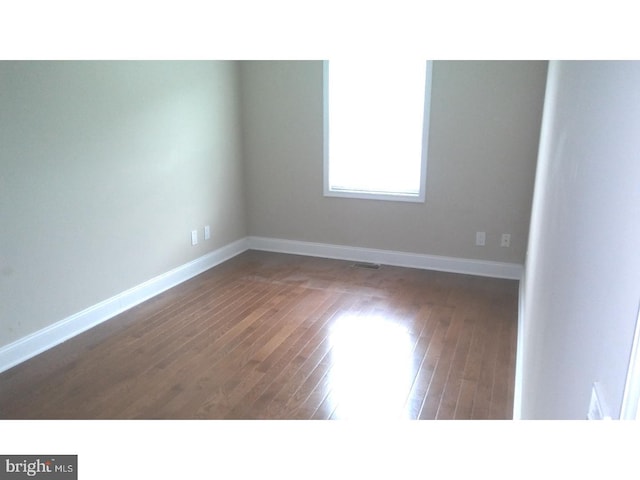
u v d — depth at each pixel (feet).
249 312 11.51
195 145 13.47
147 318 11.17
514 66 12.35
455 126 13.25
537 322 5.91
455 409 7.91
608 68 2.64
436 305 11.89
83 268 10.41
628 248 1.84
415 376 8.86
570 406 2.89
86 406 7.93
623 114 2.17
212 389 8.45
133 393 8.31
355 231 15.14
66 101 9.59
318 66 14.15
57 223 9.70
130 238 11.60
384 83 13.74
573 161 3.90
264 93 14.97
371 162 14.49
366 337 10.30
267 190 15.84
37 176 9.19
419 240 14.46
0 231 8.65
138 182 11.64
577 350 2.81
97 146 10.40
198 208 13.89
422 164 13.80
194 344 10.00
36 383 8.56
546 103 10.34
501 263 13.71
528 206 13.10
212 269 14.52
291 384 8.61
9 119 8.57
